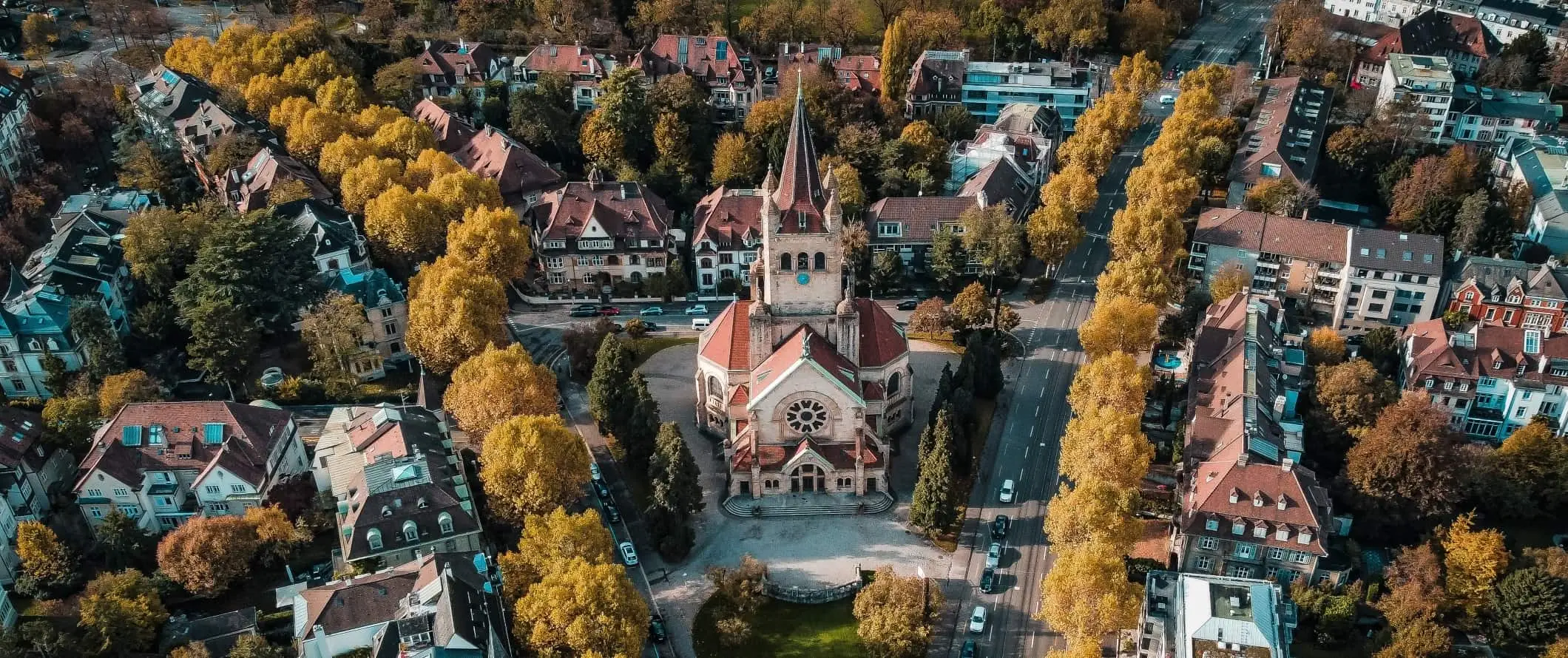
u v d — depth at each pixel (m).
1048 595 130.25
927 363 194.62
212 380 176.00
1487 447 159.25
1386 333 188.25
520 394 157.75
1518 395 168.75
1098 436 146.62
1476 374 170.75
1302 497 138.75
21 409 164.50
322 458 154.25
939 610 136.62
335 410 165.75
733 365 164.00
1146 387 170.12
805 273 155.62
